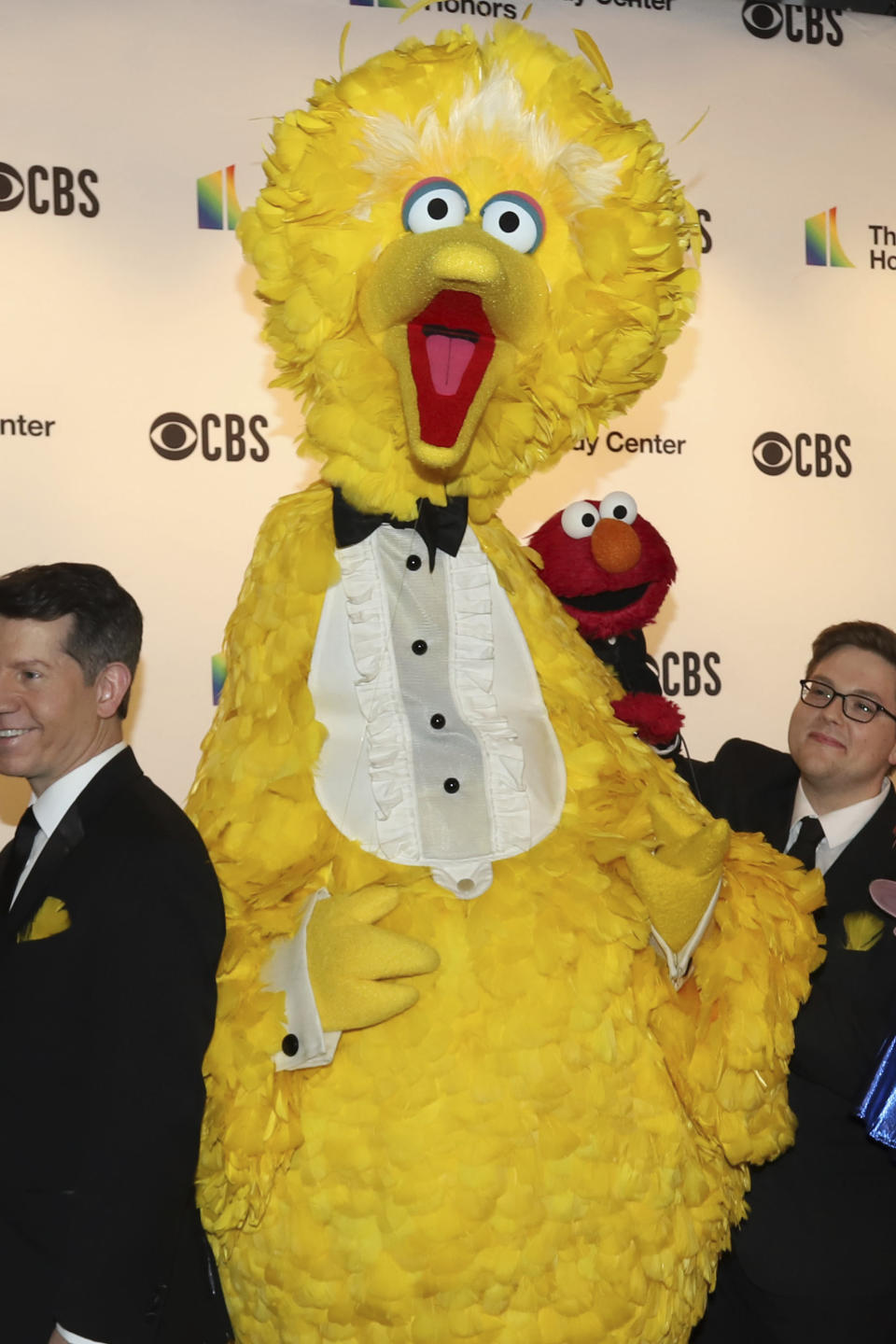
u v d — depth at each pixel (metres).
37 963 1.34
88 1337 1.22
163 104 2.70
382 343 1.43
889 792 2.05
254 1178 1.30
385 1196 1.31
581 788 1.47
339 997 1.29
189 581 2.68
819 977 1.83
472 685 1.46
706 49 3.00
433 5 2.83
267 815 1.41
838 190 3.07
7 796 2.60
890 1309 1.82
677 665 2.94
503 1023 1.33
